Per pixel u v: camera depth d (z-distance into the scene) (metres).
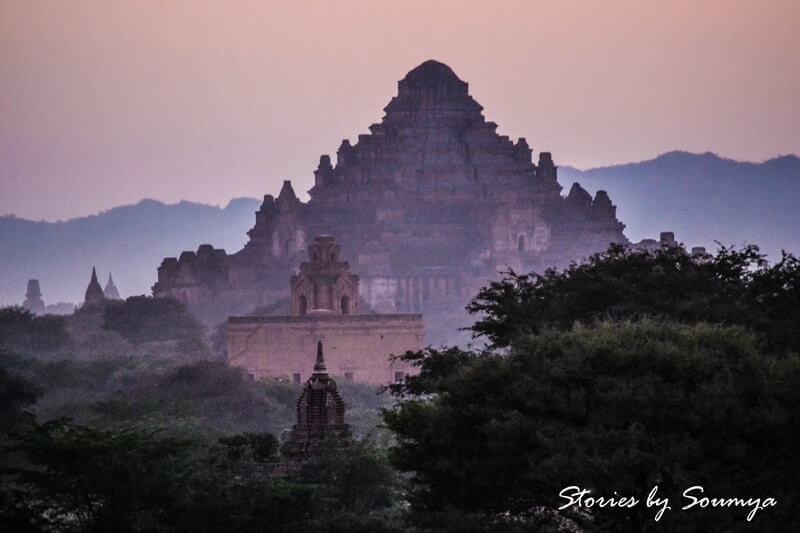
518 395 198.12
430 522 199.75
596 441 188.75
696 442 187.25
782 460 188.50
